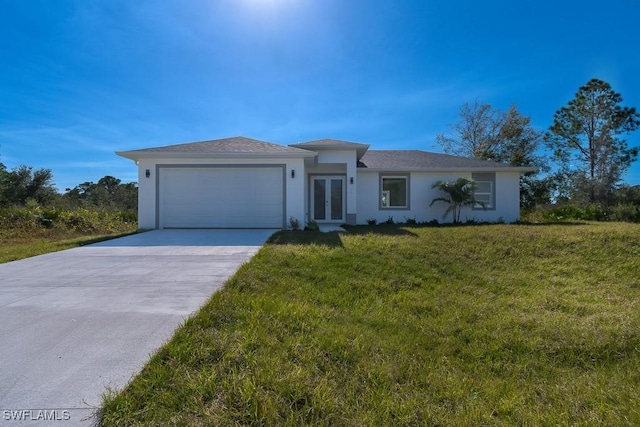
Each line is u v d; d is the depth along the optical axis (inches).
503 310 179.8
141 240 375.6
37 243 381.1
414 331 151.5
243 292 181.5
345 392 97.0
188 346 113.1
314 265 251.6
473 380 110.8
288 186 492.4
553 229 451.2
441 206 639.8
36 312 148.0
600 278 245.3
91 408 83.7
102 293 176.9
